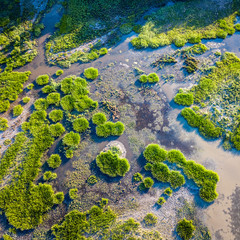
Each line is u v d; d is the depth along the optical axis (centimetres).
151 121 1553
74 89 1692
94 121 1564
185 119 1540
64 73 1794
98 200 1344
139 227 1265
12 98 1703
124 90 1686
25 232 1284
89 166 1433
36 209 1323
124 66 1789
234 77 1678
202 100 1602
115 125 1536
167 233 1249
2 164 1456
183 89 1655
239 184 1339
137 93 1667
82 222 1282
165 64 1773
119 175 1392
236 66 1722
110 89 1698
